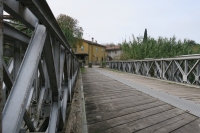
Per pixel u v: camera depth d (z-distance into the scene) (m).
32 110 2.39
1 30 0.49
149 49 11.77
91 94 3.53
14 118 0.63
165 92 3.84
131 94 3.59
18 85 0.72
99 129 1.76
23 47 2.31
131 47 14.05
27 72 0.77
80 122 1.63
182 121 2.04
